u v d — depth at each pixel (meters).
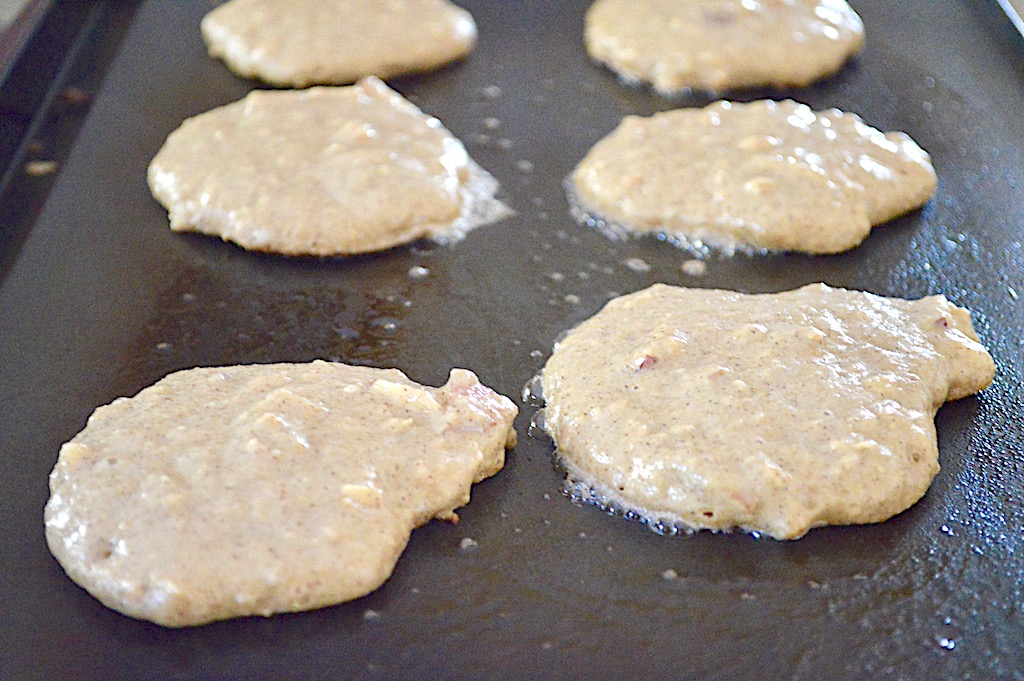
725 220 0.50
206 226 0.50
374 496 0.40
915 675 0.38
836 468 0.41
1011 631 0.38
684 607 0.39
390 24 0.59
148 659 0.38
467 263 0.49
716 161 0.51
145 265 0.49
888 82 0.58
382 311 0.47
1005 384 0.45
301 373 0.44
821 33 0.59
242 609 0.38
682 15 0.60
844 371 0.43
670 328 0.44
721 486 0.40
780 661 0.38
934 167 0.53
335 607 0.39
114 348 0.46
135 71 0.58
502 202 0.52
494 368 0.46
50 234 0.50
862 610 0.39
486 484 0.42
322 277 0.49
